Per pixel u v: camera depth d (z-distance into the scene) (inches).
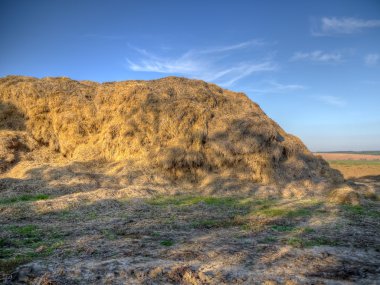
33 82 874.8
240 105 892.0
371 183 1019.9
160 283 239.9
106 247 312.7
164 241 334.0
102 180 639.1
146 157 716.7
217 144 733.3
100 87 884.0
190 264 273.7
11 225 380.8
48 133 808.3
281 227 401.1
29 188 572.4
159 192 602.2
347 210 512.7
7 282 236.7
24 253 291.3
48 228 371.6
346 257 298.5
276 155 747.4
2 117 821.9
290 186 688.4
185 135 736.3
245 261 283.6
